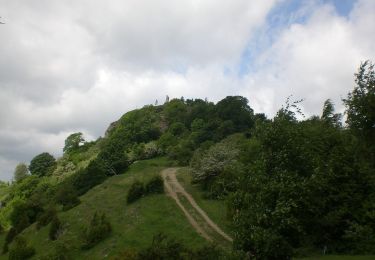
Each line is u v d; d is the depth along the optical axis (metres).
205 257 24.02
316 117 46.53
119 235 47.62
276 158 22.61
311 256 29.31
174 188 63.22
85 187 78.19
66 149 132.12
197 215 51.06
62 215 60.69
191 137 97.25
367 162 26.33
